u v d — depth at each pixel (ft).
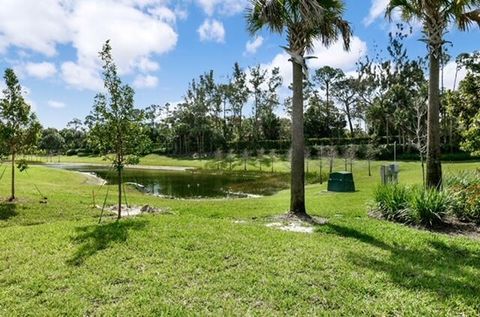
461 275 19.65
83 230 29.17
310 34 38.04
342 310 15.58
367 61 183.42
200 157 223.71
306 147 168.04
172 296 17.01
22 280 19.08
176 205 52.70
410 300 16.43
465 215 33.81
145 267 20.68
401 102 161.79
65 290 17.90
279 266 20.72
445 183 39.68
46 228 30.50
